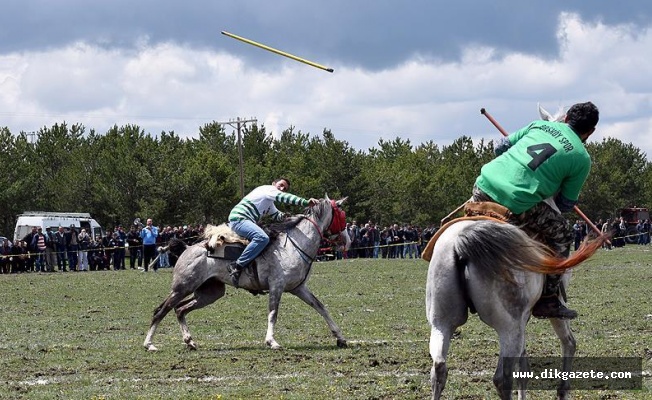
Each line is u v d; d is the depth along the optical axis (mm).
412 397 9891
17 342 15211
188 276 14531
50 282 31297
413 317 18500
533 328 15727
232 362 12758
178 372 11922
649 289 24094
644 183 93938
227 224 14945
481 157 88188
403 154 87125
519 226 8594
